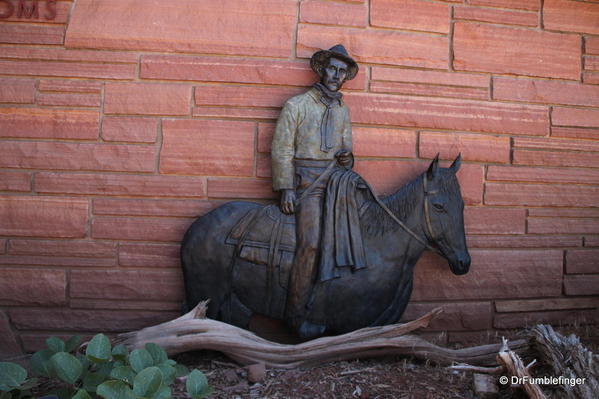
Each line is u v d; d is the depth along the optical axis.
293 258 3.51
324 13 3.90
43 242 3.71
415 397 2.97
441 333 4.03
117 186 3.74
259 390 3.05
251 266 3.54
